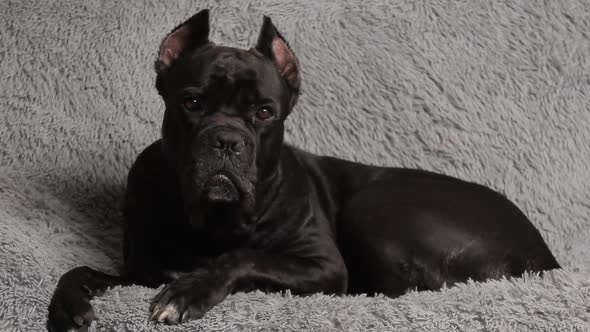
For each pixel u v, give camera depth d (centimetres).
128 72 488
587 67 503
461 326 315
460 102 492
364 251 396
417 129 489
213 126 341
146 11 500
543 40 505
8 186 441
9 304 333
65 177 464
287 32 498
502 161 488
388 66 495
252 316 317
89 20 501
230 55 358
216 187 339
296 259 360
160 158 377
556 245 479
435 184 422
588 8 512
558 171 489
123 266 400
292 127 486
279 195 375
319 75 492
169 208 369
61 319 330
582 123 496
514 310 319
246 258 343
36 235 395
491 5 511
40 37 497
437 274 385
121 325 320
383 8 508
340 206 428
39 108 484
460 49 502
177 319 314
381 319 316
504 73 499
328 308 321
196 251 371
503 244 391
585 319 317
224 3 503
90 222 451
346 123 489
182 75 357
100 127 479
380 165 486
